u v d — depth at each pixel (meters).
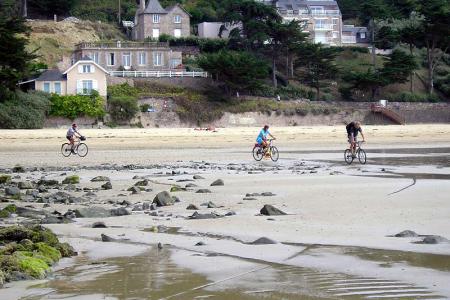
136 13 115.06
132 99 83.50
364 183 21.02
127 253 9.94
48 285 7.92
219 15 119.25
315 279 8.02
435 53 113.00
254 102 90.62
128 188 20.58
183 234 11.70
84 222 13.44
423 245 10.22
